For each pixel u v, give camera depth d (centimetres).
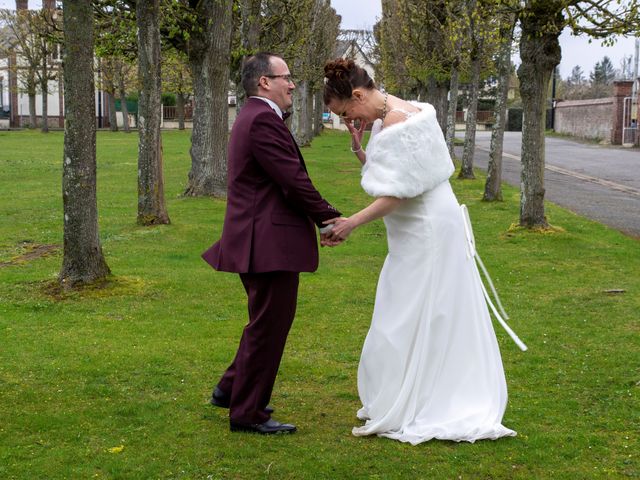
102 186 2067
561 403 523
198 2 1703
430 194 454
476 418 453
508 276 990
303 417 492
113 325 726
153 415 493
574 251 1162
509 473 411
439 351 454
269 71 444
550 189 2105
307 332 710
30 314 762
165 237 1246
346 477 404
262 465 418
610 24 1187
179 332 705
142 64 1301
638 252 1156
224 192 1812
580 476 409
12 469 411
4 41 6244
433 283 452
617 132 4606
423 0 2461
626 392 545
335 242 445
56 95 6850
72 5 788
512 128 7112
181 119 6400
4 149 3647
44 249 1164
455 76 2508
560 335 703
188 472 409
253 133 433
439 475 407
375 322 465
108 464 417
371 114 458
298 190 430
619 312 791
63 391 539
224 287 902
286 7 2272
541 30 1226
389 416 453
